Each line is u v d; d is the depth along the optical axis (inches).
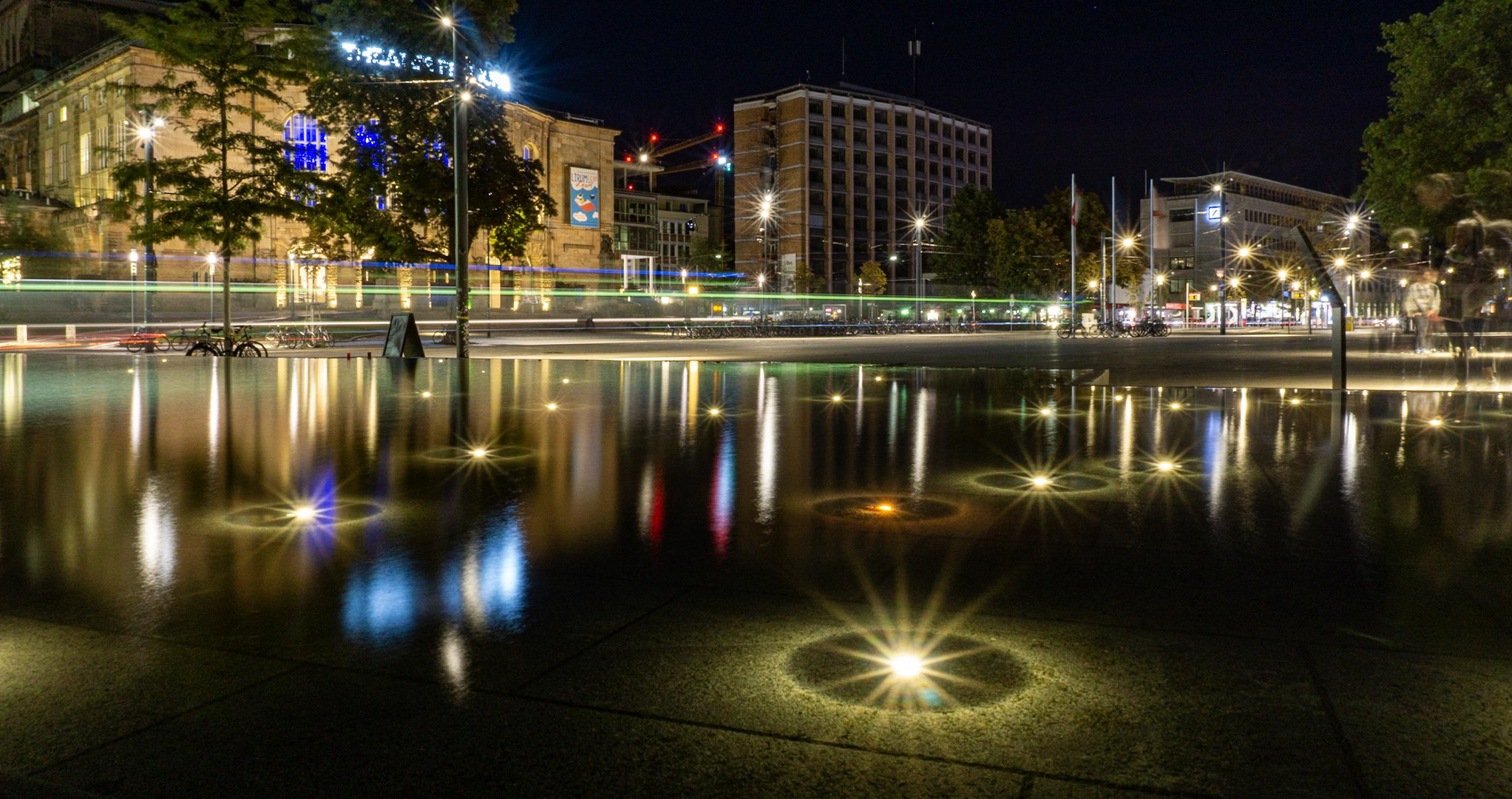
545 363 906.1
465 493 237.1
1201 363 969.5
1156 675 113.7
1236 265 4596.5
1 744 96.0
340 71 1432.1
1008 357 1159.6
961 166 5639.8
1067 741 96.3
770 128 4938.5
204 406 462.3
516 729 99.4
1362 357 1055.0
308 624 133.8
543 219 3326.8
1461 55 1018.7
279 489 243.1
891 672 115.3
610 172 3597.4
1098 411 457.4
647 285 3892.7
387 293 2783.0
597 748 94.9
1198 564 166.4
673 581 156.5
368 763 91.8
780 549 178.9
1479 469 272.4
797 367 872.3
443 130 1502.2
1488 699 105.8
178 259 2536.9
